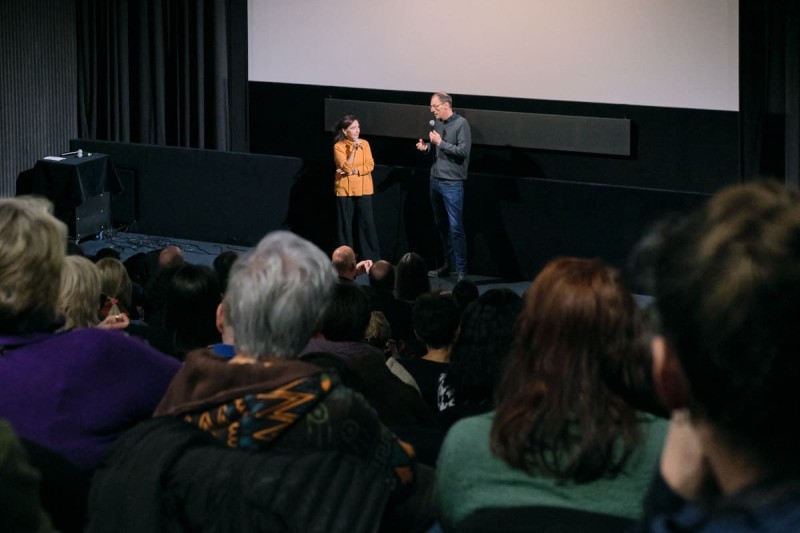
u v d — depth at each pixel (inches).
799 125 310.0
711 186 334.0
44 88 378.0
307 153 387.9
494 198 327.9
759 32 313.0
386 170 339.0
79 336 67.1
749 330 21.1
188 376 58.1
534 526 42.6
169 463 53.1
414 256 228.8
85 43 383.6
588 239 319.3
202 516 52.7
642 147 339.0
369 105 368.5
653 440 46.6
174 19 382.0
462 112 355.6
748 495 21.6
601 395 46.7
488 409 94.0
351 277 238.2
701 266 21.7
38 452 56.0
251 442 54.4
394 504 58.1
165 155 363.9
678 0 321.4
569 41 337.4
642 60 330.0
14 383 65.3
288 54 377.4
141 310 199.8
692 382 22.6
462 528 43.8
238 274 60.6
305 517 52.2
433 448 80.5
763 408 21.6
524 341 49.4
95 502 53.7
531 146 349.4
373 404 98.1
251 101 391.5
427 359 149.3
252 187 356.5
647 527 23.6
